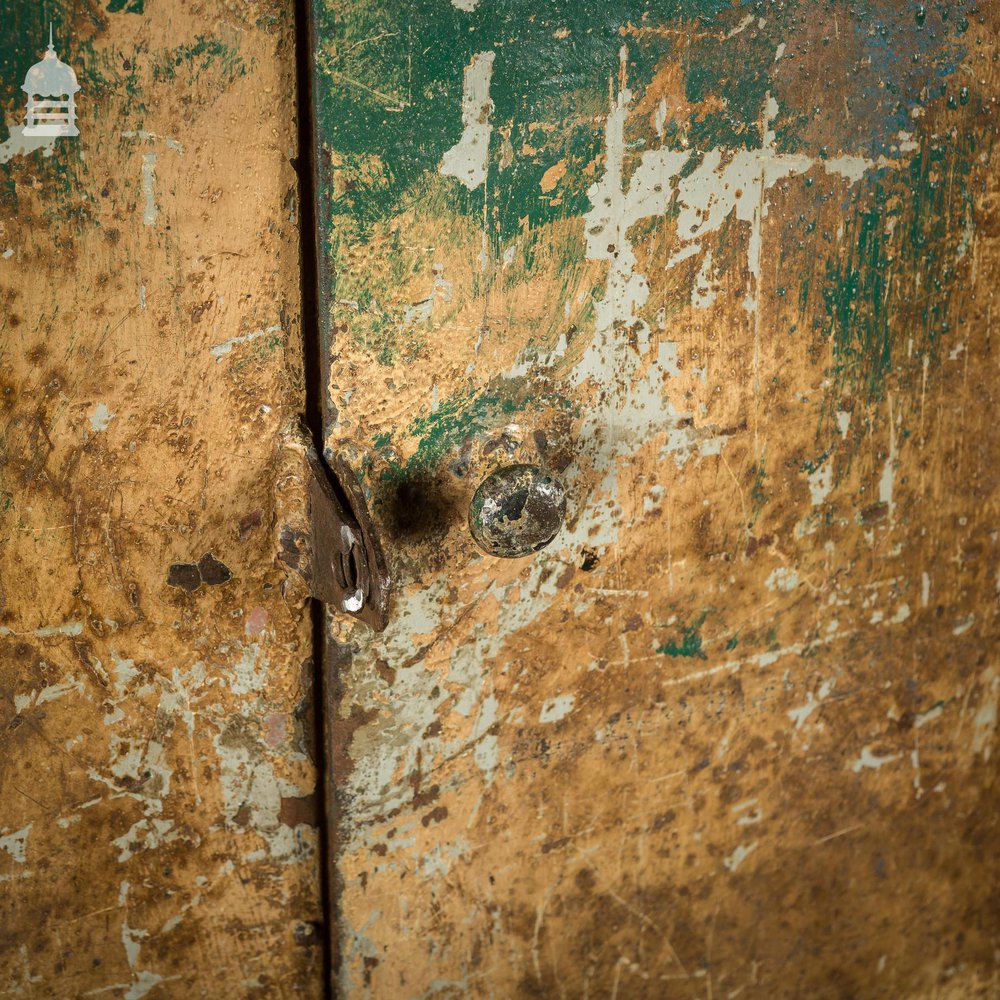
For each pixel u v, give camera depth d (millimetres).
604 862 1108
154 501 875
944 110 962
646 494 974
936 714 1209
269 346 860
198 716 945
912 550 1115
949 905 1325
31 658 894
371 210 811
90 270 805
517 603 960
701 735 1097
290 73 797
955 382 1063
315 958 1058
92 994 1009
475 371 879
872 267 986
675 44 854
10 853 942
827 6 890
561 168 852
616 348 918
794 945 1248
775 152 914
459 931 1064
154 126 783
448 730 978
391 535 890
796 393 1000
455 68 801
